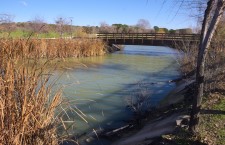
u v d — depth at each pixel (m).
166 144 5.83
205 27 5.63
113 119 9.32
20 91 4.13
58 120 4.59
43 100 4.30
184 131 6.22
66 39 26.25
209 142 5.70
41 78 4.34
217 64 11.27
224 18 6.71
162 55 36.62
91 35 39.38
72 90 13.21
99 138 7.60
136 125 8.62
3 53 4.24
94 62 25.94
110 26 52.34
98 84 15.38
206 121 6.79
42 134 4.18
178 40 32.41
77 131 7.91
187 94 10.13
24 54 4.39
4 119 3.94
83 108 10.36
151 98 12.48
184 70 16.83
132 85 15.55
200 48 5.77
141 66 24.67
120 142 7.23
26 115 3.96
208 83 9.70
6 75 4.02
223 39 12.73
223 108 7.59
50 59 4.71
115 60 28.73
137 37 38.06
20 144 3.93
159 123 7.71
